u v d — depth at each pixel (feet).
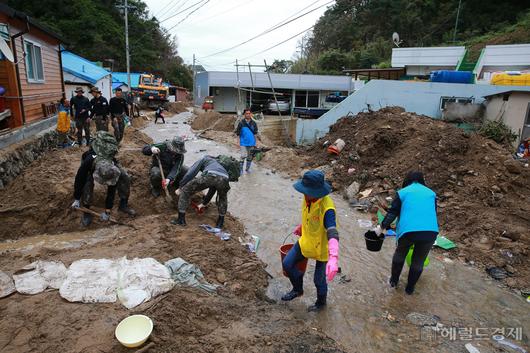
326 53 160.97
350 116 44.57
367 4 179.73
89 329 10.74
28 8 126.31
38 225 19.90
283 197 28.81
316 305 14.49
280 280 16.60
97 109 36.14
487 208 23.58
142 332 10.71
